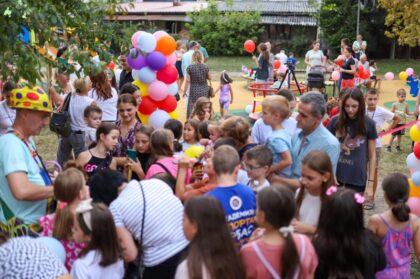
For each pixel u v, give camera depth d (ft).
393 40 97.60
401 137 36.29
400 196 12.42
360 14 93.56
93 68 16.61
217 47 104.53
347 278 10.69
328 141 14.10
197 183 14.24
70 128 22.75
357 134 16.29
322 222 11.05
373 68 58.13
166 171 14.85
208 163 13.32
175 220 11.94
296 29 106.32
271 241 10.04
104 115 24.02
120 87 30.19
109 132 16.49
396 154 32.96
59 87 19.92
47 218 12.46
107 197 12.76
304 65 87.86
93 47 17.34
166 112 25.18
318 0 103.76
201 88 36.01
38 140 35.04
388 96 56.29
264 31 107.24
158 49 24.21
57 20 15.16
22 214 12.73
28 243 9.41
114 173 13.01
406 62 93.40
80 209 10.80
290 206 9.95
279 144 14.46
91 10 17.62
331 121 17.16
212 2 105.50
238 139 15.65
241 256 10.07
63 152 23.88
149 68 23.85
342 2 94.53
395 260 12.69
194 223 9.68
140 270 12.10
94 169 16.53
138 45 23.20
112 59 17.83
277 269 9.82
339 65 56.34
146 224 11.59
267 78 49.11
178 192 13.66
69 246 11.78
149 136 17.22
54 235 11.87
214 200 9.84
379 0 74.90
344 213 10.70
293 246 9.79
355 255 10.69
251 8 107.76
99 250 10.73
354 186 16.58
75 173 11.81
